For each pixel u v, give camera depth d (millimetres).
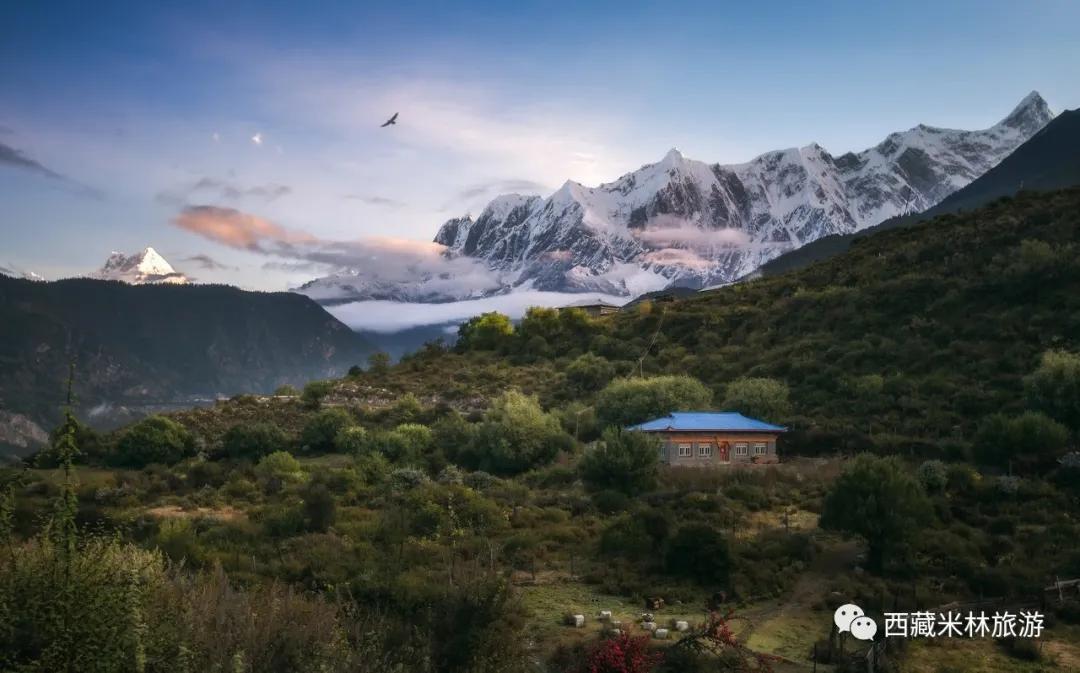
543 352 143500
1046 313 103500
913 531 47531
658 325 142250
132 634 18016
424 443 93812
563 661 31906
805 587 45312
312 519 57344
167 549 46562
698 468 74938
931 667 34875
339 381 142000
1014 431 68812
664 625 38750
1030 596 42312
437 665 24984
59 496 18797
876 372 101188
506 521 59250
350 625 26797
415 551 49375
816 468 72188
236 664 18984
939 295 118062
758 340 124375
